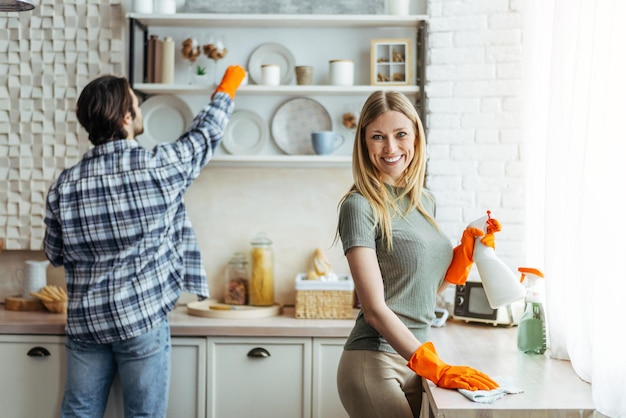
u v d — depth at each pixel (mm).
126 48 3719
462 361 2496
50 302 3367
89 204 2766
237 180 3723
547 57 3164
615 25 2045
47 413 3115
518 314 3213
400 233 2209
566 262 2432
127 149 2814
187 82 3719
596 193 2141
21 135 3678
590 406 1893
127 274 2795
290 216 3717
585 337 2189
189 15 3512
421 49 3490
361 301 2135
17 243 3676
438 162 3527
